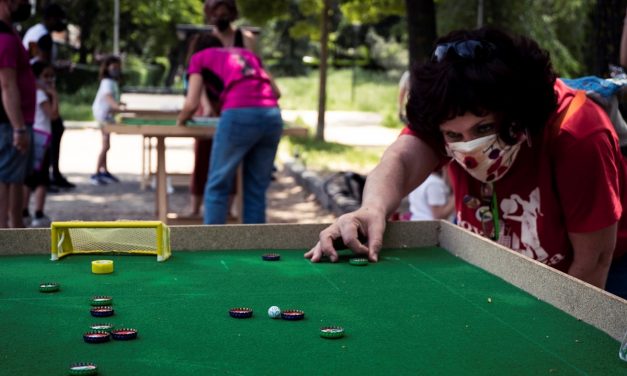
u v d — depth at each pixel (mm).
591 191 3055
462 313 2605
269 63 43875
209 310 2611
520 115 2904
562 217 3246
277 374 2049
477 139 2969
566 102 3105
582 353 2234
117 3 24891
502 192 3301
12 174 6730
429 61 2973
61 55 30891
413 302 2729
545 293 2744
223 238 3512
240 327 2438
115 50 24922
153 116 10430
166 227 3336
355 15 18734
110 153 16578
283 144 17875
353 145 18547
